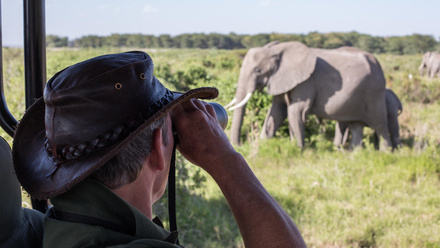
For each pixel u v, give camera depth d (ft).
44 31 3.87
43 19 3.85
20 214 3.40
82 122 2.63
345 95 23.98
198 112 3.14
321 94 24.44
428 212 14.05
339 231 12.59
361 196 15.56
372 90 24.12
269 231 2.94
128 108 2.68
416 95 42.91
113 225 2.68
